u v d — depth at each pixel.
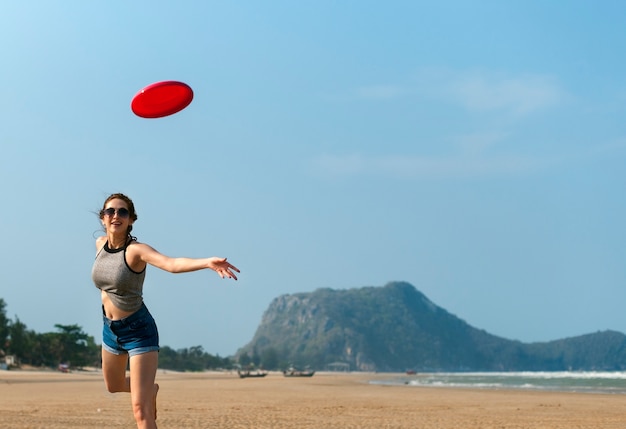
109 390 6.18
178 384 62.38
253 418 17.56
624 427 15.95
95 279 5.70
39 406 21.50
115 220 5.70
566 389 49.00
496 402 27.98
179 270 5.43
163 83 6.20
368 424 16.34
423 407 23.98
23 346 140.00
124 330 5.75
